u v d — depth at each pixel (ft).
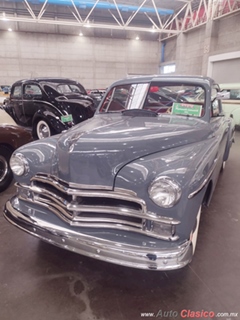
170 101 7.45
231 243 6.43
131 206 4.35
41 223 4.90
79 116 14.90
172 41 45.80
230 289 4.94
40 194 5.19
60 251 6.10
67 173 4.55
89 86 46.09
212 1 34.45
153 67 49.37
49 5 38.93
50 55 42.55
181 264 4.07
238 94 23.59
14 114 17.67
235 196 9.27
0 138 9.04
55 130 14.53
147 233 4.22
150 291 4.90
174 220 4.06
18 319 4.32
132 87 8.11
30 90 15.80
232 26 33.19
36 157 5.31
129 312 4.44
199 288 4.96
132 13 41.98
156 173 4.15
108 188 4.35
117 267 5.57
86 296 4.78
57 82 15.96
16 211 5.33
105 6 37.11
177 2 38.22
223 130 7.91
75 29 42.27
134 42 46.52
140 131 5.41
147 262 4.06
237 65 32.50
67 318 4.33
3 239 6.58
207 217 7.73
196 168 4.34
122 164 4.37
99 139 4.82
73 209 4.47
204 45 36.99
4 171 9.49
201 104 7.03
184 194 3.97
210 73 36.83
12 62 41.11
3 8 37.40
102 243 4.32
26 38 40.60
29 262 5.72
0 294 4.83
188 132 5.62
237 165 13.24
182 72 43.16
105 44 44.83
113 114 8.00
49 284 5.08
